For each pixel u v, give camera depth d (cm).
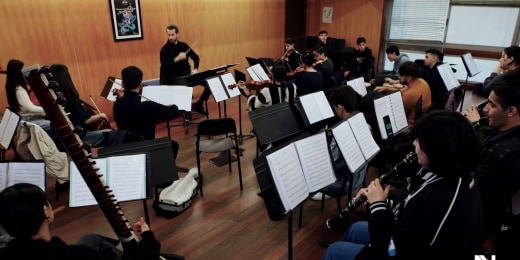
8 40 419
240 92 429
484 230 171
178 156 405
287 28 802
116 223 128
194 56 538
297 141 190
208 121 309
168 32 502
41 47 448
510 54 329
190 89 370
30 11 432
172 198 291
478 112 230
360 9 750
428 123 118
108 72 522
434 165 119
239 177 337
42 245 117
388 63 776
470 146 114
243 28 709
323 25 817
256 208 304
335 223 192
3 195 117
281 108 307
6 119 286
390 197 191
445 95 429
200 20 629
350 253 170
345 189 248
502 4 623
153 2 553
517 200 170
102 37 505
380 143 289
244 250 252
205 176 358
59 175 314
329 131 221
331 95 269
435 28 702
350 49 730
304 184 186
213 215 294
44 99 98
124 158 203
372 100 293
